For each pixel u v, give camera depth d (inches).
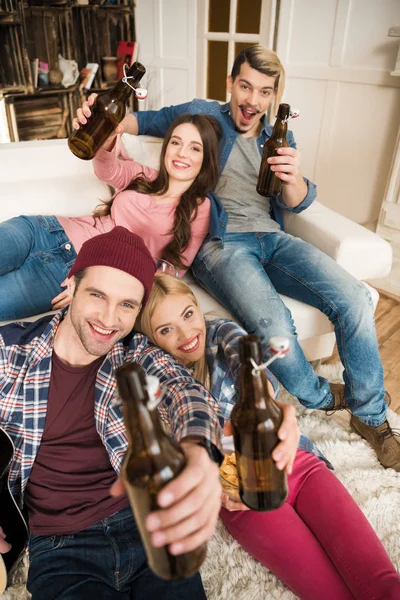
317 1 119.3
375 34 111.5
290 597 43.7
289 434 26.6
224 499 44.6
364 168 125.9
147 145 73.6
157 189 63.7
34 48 153.6
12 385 39.3
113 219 63.9
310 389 59.8
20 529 40.8
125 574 38.5
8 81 149.6
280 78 67.6
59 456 39.9
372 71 114.6
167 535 20.5
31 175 67.3
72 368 39.2
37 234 60.6
